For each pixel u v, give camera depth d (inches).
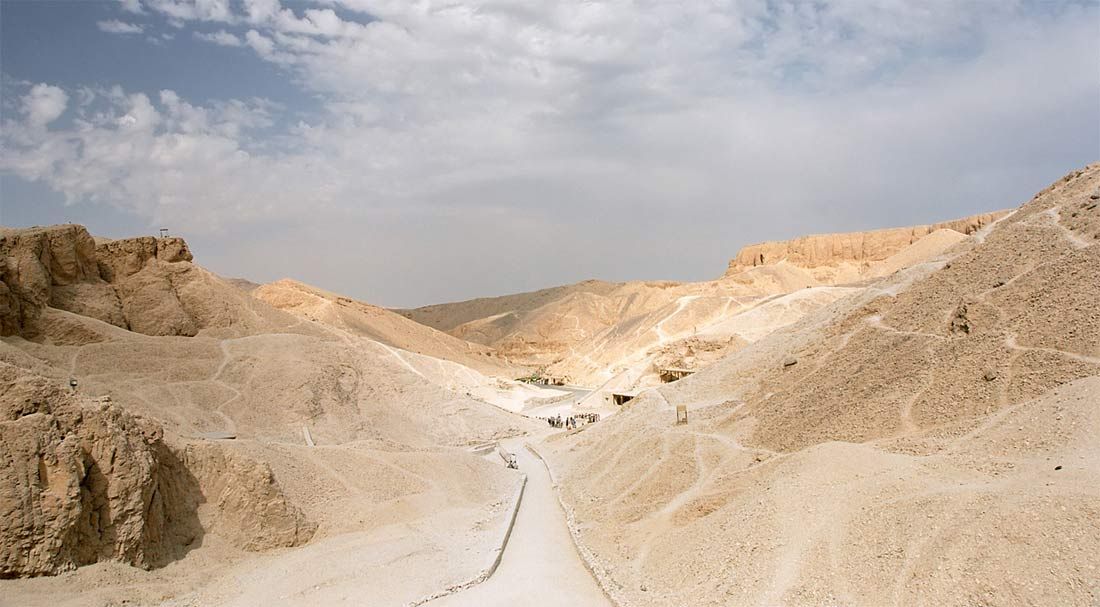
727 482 1354.6
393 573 1231.5
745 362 2229.3
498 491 1897.1
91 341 2293.3
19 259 2247.8
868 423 1264.8
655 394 2384.4
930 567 791.1
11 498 1039.6
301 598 1125.7
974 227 5895.7
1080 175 1627.7
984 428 1048.2
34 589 1007.0
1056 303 1230.9
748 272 6569.9
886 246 6761.8
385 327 6112.2
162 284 2726.4
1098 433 885.8
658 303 7480.3
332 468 1599.4
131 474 1165.7
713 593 975.6
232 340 2613.2
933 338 1390.3
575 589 1195.3
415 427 2736.2
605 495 1734.7
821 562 895.1
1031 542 751.1
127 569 1112.2
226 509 1316.4
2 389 1134.4
